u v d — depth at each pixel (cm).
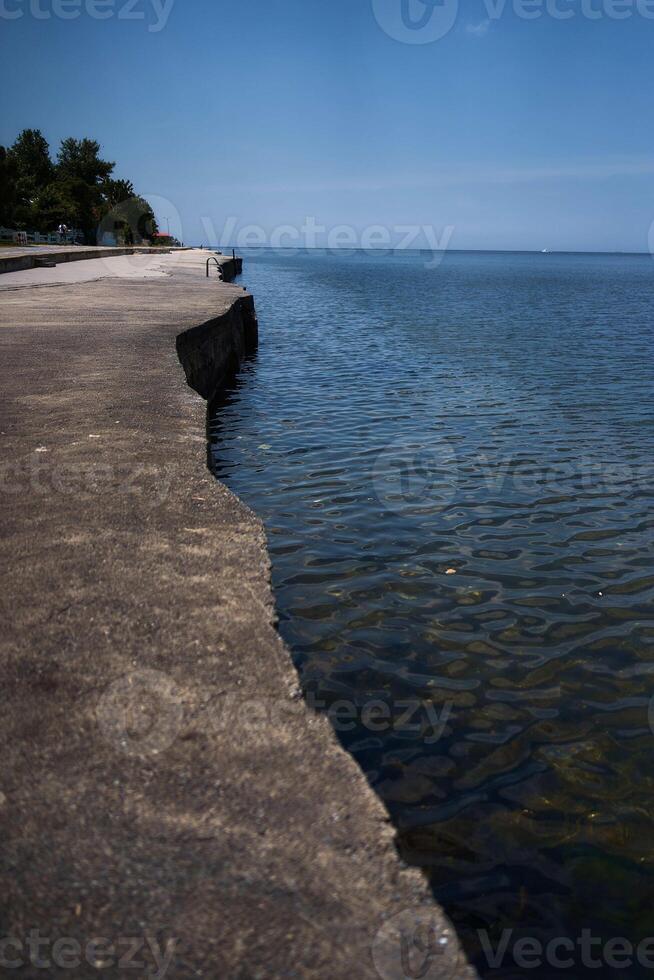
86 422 634
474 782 355
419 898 182
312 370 1767
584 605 557
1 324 1233
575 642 500
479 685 443
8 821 197
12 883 178
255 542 398
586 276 11856
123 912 172
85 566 356
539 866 304
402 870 190
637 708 425
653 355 2133
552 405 1362
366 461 966
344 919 175
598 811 338
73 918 170
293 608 538
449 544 674
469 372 1750
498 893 290
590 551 666
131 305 1620
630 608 554
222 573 357
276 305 4031
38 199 7662
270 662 282
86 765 220
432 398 1420
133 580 344
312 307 3925
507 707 421
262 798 212
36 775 215
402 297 5025
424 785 352
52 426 619
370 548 659
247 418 1237
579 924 278
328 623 516
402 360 1950
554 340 2514
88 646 286
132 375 835
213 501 459
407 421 1216
